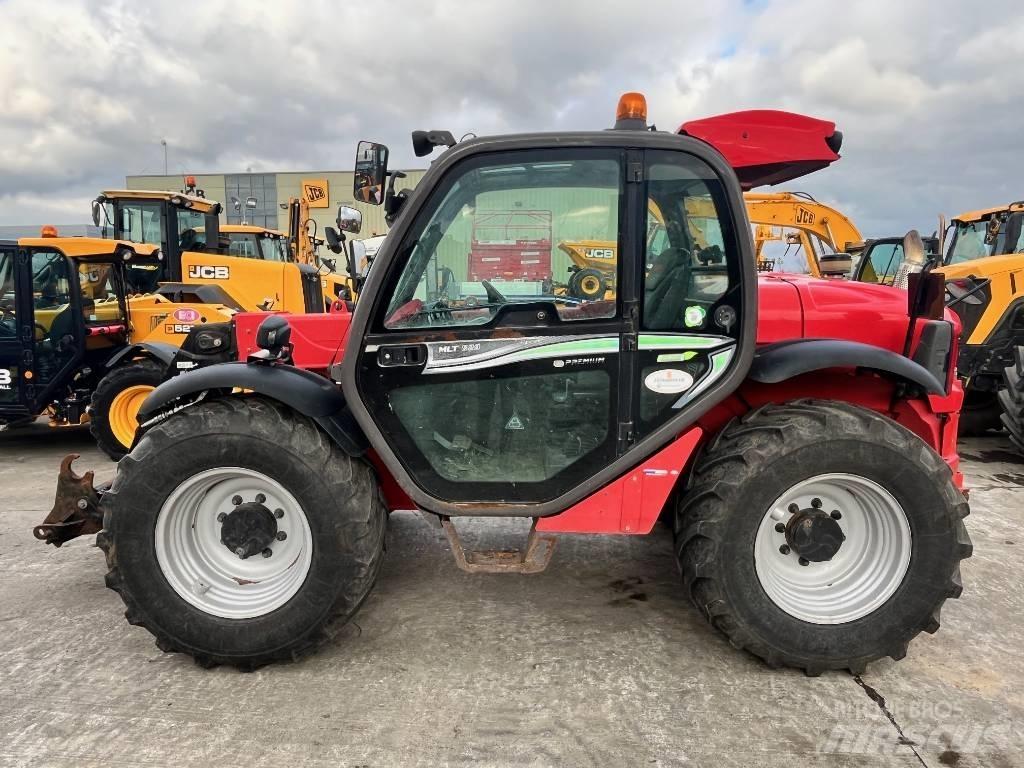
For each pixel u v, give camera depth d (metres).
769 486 2.27
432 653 2.53
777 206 9.09
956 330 2.63
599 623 2.75
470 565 2.49
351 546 2.35
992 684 2.33
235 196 31.25
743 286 2.30
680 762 1.96
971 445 5.90
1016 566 3.28
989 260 5.91
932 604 2.31
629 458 2.37
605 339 2.32
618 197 2.27
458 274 2.33
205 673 2.42
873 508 2.38
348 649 2.56
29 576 3.24
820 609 2.37
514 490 2.44
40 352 5.71
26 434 6.89
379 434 2.38
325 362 2.93
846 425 2.27
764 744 2.04
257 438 2.31
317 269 8.48
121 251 6.06
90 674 2.41
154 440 2.34
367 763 1.96
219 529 2.51
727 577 2.32
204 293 6.53
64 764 1.96
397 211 2.61
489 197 2.29
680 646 2.58
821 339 2.47
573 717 2.16
